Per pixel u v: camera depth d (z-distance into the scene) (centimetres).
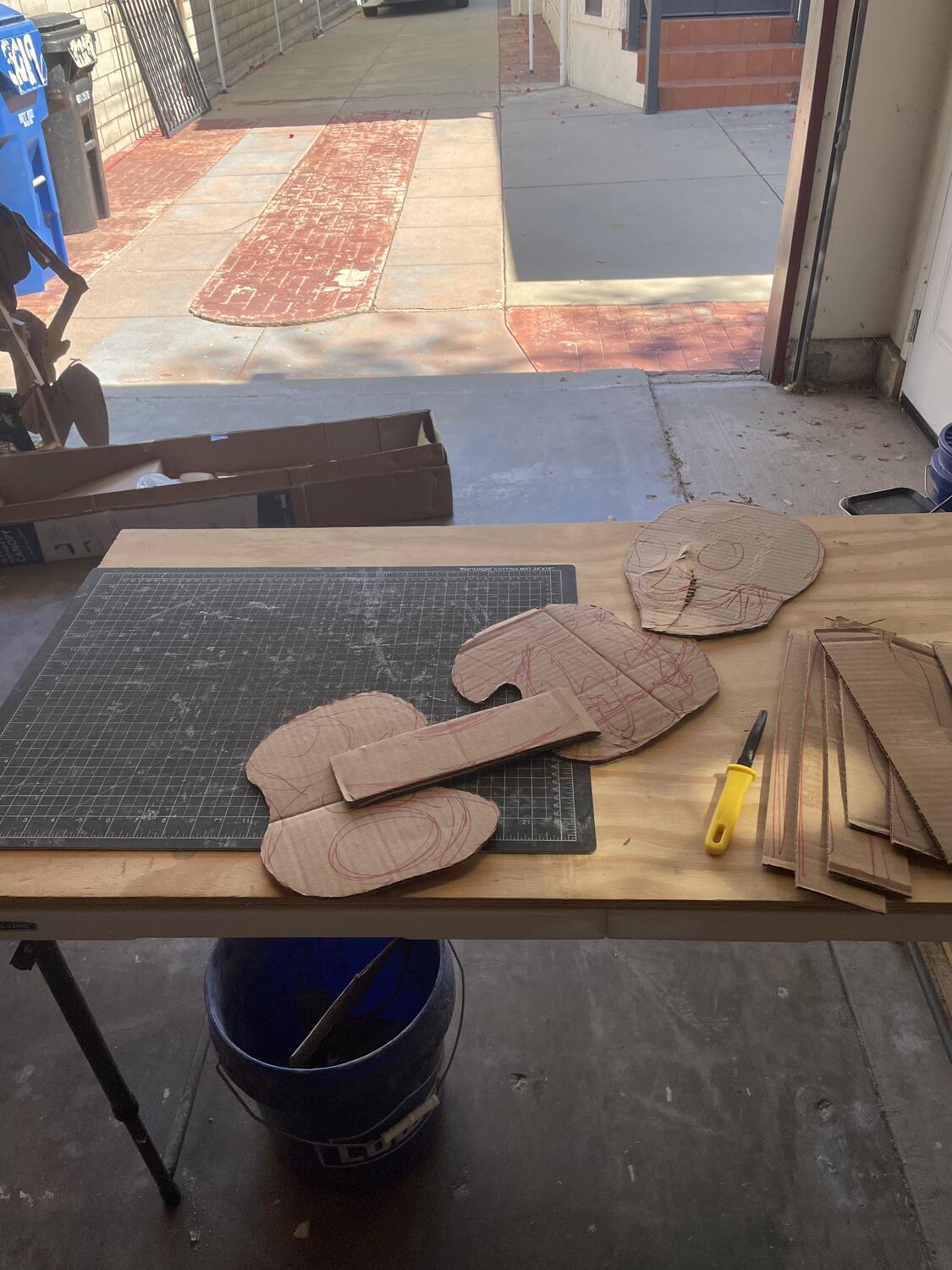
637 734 128
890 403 409
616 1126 183
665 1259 165
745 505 173
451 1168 178
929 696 129
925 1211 169
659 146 784
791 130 806
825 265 396
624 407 408
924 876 109
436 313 513
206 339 494
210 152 839
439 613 153
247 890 111
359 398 423
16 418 348
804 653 140
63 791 124
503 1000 204
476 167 763
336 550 169
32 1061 196
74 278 339
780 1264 164
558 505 344
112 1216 174
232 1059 146
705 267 559
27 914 114
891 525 168
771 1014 199
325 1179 170
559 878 111
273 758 127
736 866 111
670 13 912
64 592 308
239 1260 168
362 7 1541
